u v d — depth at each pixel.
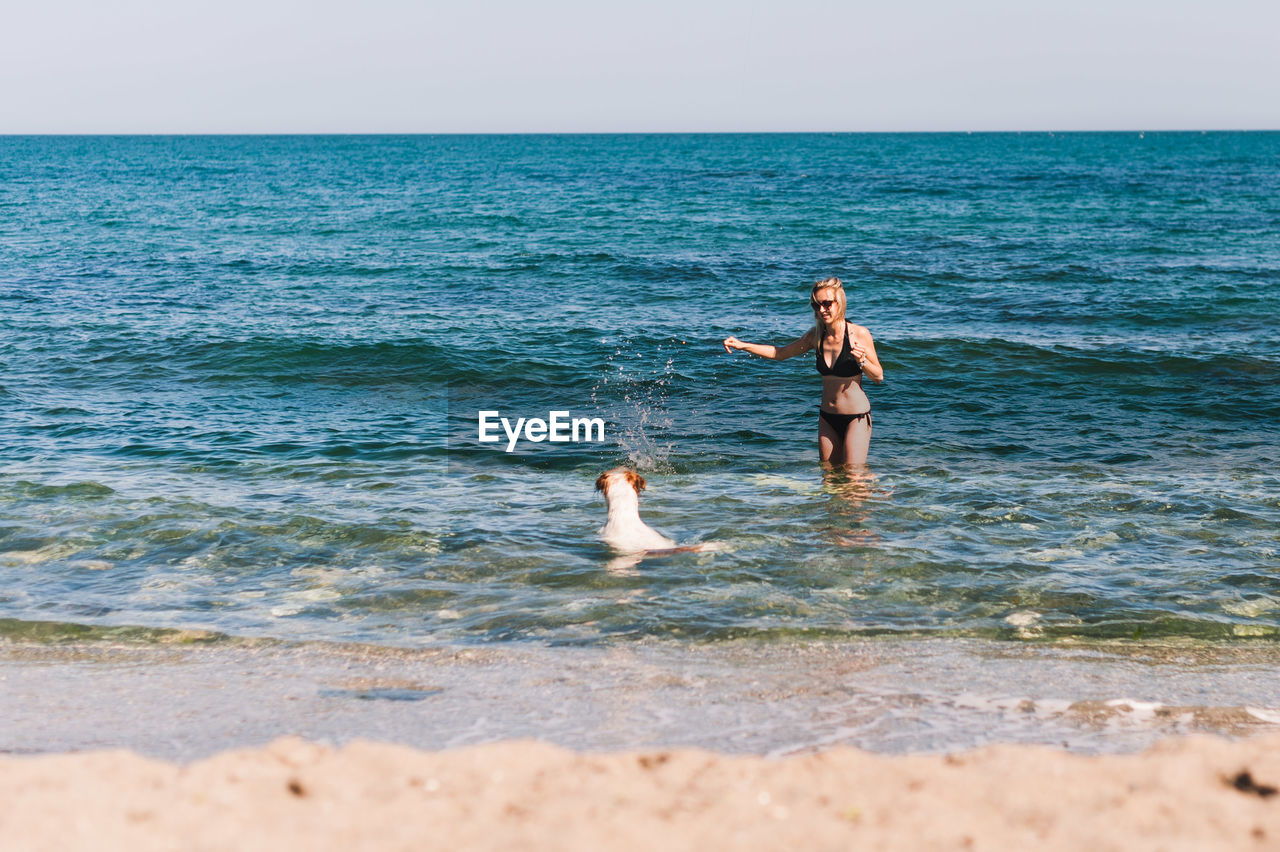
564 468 8.73
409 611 5.44
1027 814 2.57
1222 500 7.48
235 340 14.67
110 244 29.41
